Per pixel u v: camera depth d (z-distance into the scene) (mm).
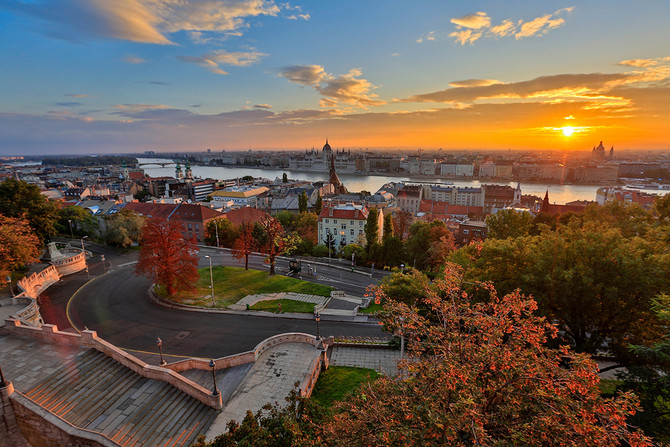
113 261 68250
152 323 41281
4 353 27281
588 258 30500
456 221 131625
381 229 107062
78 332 38531
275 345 35188
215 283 56531
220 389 28047
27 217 58844
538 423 10898
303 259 84312
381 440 11492
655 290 26516
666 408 19547
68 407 22672
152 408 23891
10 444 21969
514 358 12734
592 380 12094
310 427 16312
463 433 11914
